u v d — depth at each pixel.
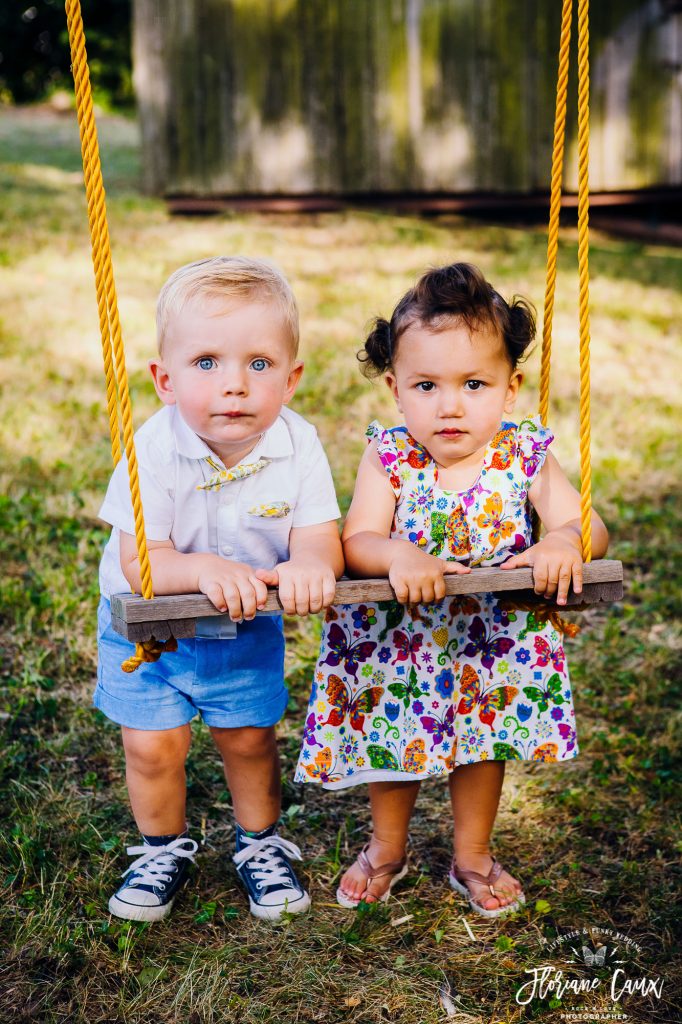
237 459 2.33
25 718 3.24
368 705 2.43
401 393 2.30
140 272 7.80
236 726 2.46
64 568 3.97
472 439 2.28
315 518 2.38
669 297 8.11
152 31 9.67
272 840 2.61
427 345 2.22
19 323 6.69
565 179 9.77
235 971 2.33
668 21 9.53
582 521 2.23
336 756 2.43
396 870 2.61
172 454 2.30
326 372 6.16
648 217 10.16
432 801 2.99
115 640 2.42
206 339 2.14
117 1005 2.24
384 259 8.55
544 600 2.34
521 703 2.48
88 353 6.34
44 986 2.28
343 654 2.43
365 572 2.29
